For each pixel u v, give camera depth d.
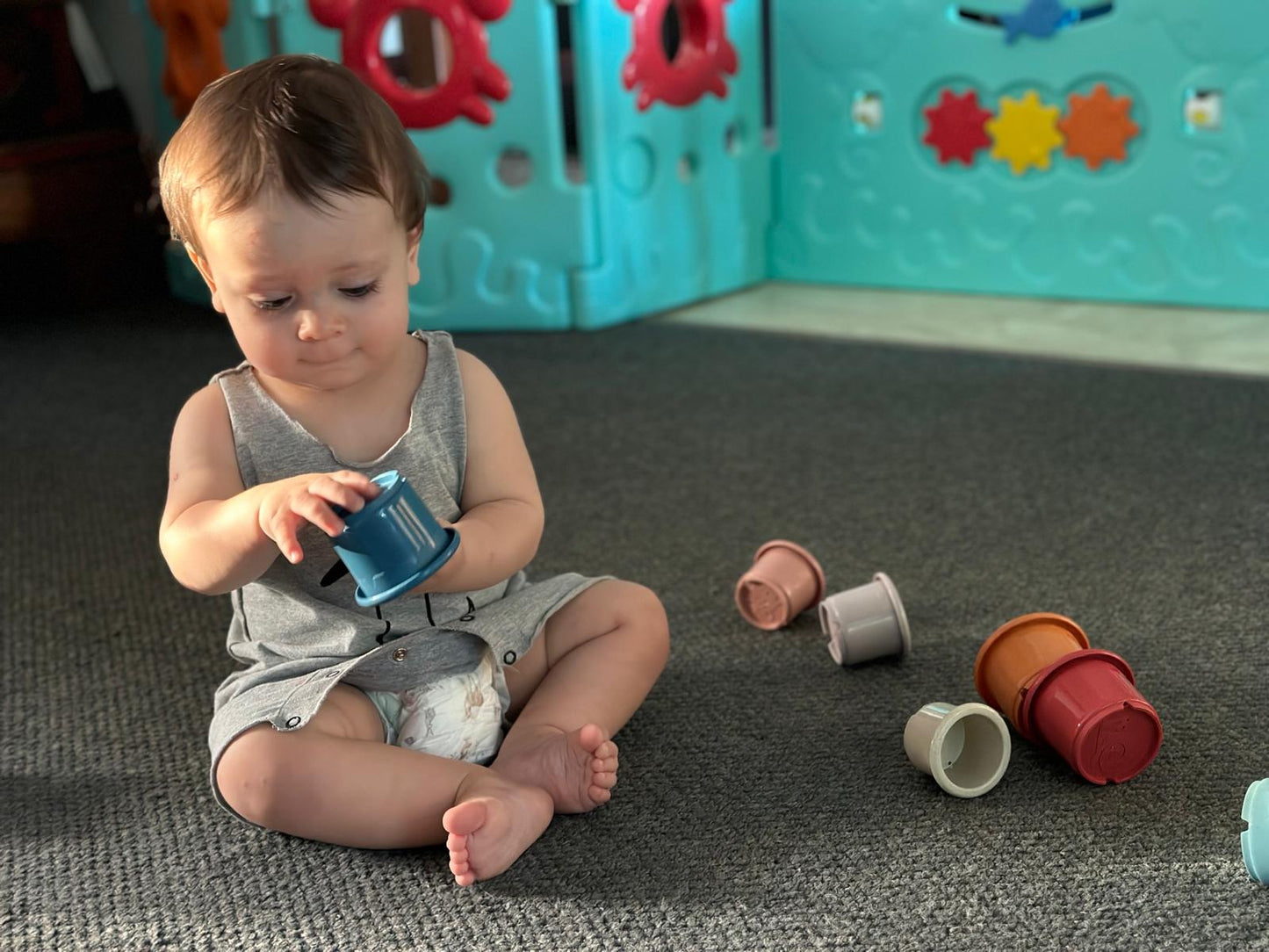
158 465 1.70
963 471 1.52
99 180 2.60
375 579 0.74
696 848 0.84
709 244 2.44
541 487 1.54
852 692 1.03
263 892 0.82
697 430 1.72
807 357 2.04
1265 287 2.13
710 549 1.34
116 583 1.34
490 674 0.92
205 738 1.02
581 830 0.86
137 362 2.20
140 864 0.86
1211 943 0.72
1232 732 0.94
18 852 0.88
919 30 2.28
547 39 2.12
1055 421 1.68
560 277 2.26
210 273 0.81
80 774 0.97
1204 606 1.15
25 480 1.66
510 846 0.81
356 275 0.78
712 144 2.39
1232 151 2.09
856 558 1.30
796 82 2.44
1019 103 2.23
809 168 2.49
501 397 0.94
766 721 0.99
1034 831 0.83
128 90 2.82
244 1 2.11
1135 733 0.87
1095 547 1.29
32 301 2.68
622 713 0.94
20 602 1.30
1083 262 2.27
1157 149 2.14
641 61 2.22
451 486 0.92
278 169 0.74
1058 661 0.89
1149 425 1.64
